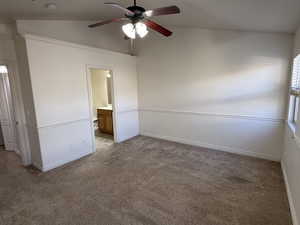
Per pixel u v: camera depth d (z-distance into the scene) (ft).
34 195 7.77
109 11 10.33
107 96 22.34
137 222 6.18
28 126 10.34
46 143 10.00
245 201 7.22
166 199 7.42
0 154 12.50
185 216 6.45
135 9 6.27
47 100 9.87
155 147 13.62
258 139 11.33
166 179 9.00
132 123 16.26
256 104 11.06
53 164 10.40
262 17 7.61
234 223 6.10
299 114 6.28
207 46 12.26
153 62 14.98
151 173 9.62
